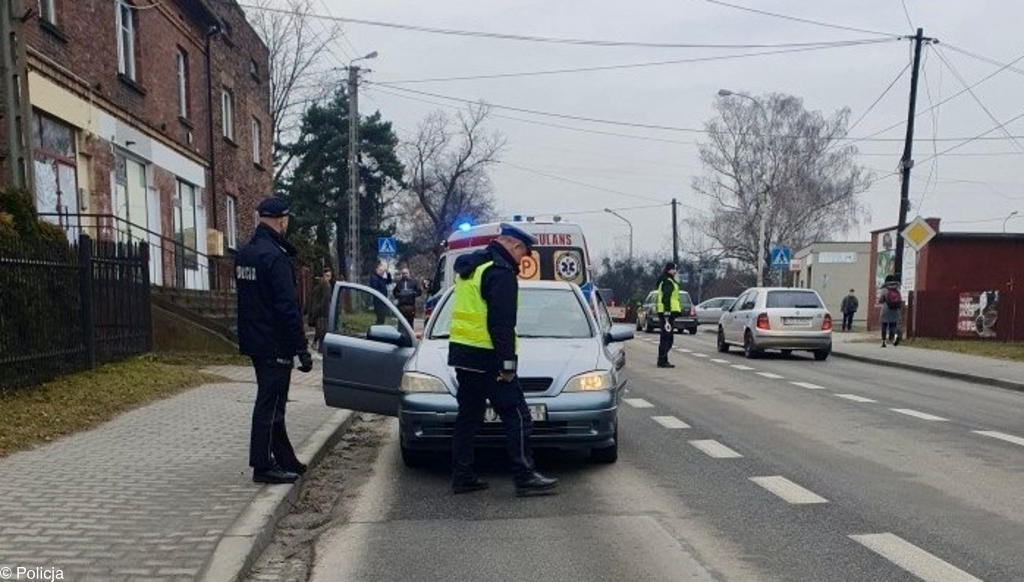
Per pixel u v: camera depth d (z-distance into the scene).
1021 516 5.66
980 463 7.35
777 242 53.12
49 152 14.14
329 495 6.35
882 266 31.52
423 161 68.69
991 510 5.80
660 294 16.58
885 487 6.46
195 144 21.64
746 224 54.09
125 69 17.66
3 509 5.27
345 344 7.55
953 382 14.67
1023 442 8.38
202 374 12.25
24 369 9.17
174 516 5.18
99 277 11.30
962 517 5.63
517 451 6.19
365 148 55.91
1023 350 19.45
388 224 62.50
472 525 5.52
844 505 5.94
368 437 8.89
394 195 61.06
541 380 6.75
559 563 4.75
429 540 5.20
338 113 55.22
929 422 9.67
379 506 6.01
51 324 9.85
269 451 6.07
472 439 6.32
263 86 28.86
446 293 8.29
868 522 5.52
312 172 54.41
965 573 4.54
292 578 4.54
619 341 8.24
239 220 25.61
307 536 5.30
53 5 14.34
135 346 12.58
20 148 12.05
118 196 16.94
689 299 32.06
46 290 9.72
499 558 4.84
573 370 6.86
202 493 5.73
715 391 12.58
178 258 19.45
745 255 56.81
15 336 9.02
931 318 24.48
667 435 8.77
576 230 13.66
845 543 5.07
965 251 26.83
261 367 6.06
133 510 5.30
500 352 5.96
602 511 5.82
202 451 7.13
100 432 7.94
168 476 6.22
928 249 26.94
